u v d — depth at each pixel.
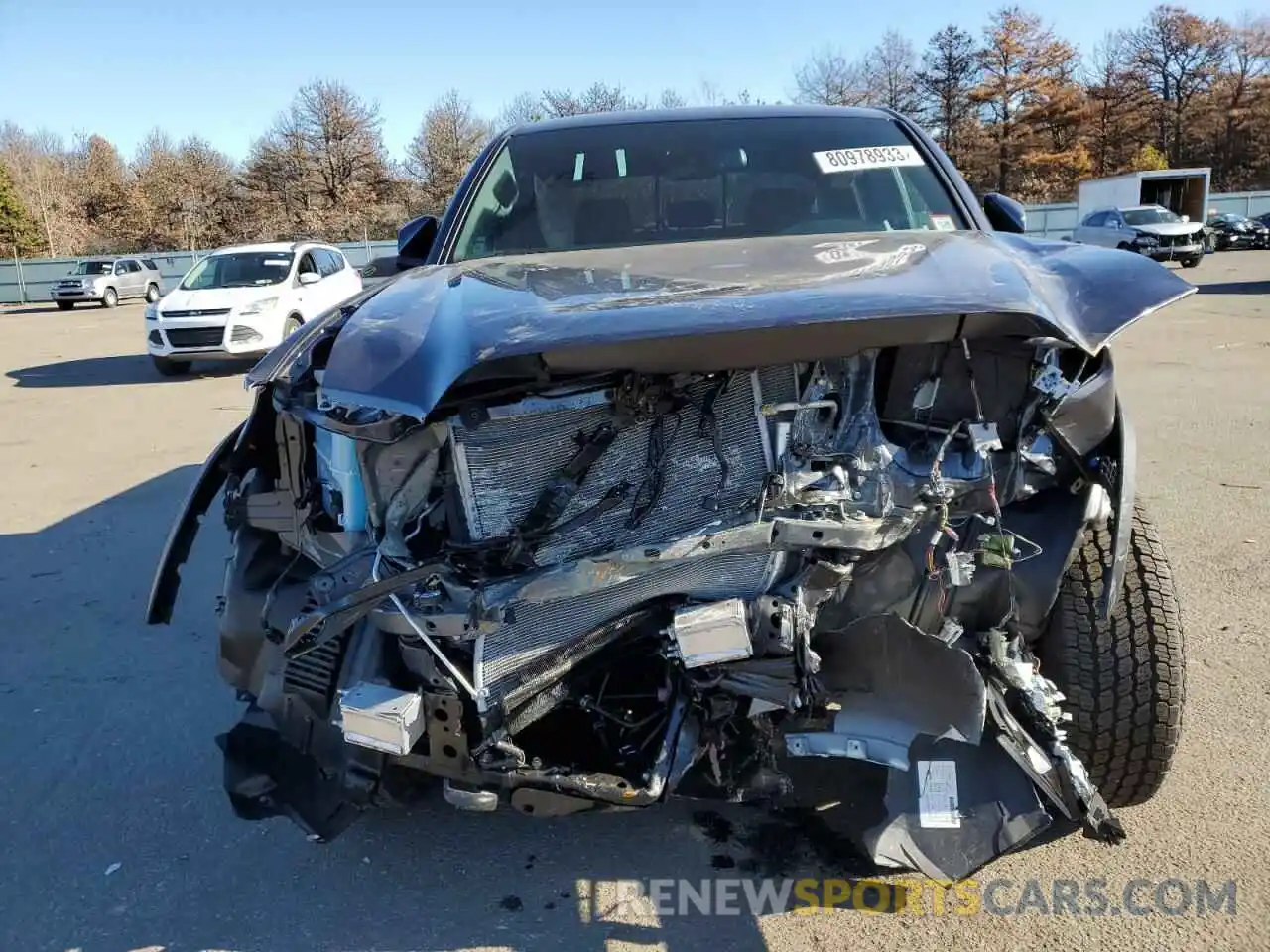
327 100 62.19
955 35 62.19
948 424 2.39
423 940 2.52
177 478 7.42
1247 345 11.66
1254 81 65.69
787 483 2.27
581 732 2.41
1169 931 2.41
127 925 2.62
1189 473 6.21
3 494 7.18
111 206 65.88
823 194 3.49
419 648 2.24
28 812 3.16
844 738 2.28
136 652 4.36
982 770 2.34
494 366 2.17
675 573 2.26
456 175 63.53
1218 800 2.89
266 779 2.47
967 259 2.56
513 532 2.29
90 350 18.14
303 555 2.66
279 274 14.35
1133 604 2.54
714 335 2.08
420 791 2.48
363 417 2.30
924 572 2.37
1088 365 2.50
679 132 3.78
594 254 3.10
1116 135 67.94
